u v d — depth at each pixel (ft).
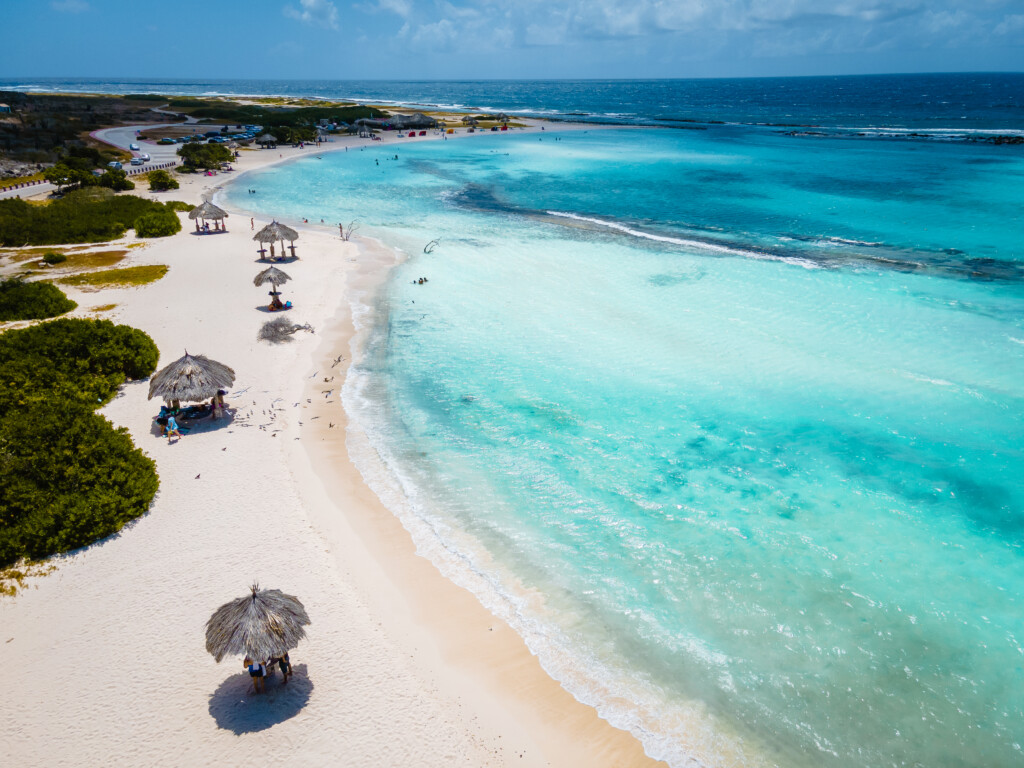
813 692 41.47
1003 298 103.19
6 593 46.91
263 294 111.24
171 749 36.29
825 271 119.85
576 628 46.26
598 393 78.48
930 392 75.61
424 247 142.92
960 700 40.78
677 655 44.16
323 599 47.78
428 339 94.68
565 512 58.44
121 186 205.16
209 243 143.84
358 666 42.39
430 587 49.62
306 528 55.31
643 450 67.26
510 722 39.06
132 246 140.97
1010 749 37.88
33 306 97.86
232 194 207.82
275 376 82.43
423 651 43.88
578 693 41.29
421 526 56.44
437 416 74.23
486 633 45.57
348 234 152.56
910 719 39.68
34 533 50.19
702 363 84.94
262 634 38.52
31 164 247.29
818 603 48.16
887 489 60.23
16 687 39.65
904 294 106.42
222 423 71.20
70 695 39.24
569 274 122.21
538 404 76.43
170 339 91.45
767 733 38.93
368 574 50.62
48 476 55.01
